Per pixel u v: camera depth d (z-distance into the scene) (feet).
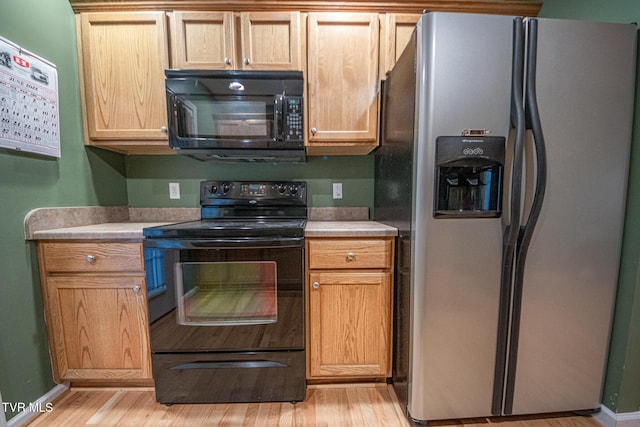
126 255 4.33
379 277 4.52
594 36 3.42
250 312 4.40
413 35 3.61
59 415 4.24
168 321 4.33
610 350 4.00
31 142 4.15
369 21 4.93
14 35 3.88
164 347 4.36
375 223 5.40
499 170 3.48
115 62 4.93
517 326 3.77
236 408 4.41
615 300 3.91
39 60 4.25
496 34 3.34
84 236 4.26
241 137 4.70
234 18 4.87
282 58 4.92
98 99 4.99
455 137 3.41
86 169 5.15
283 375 4.48
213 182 5.94
